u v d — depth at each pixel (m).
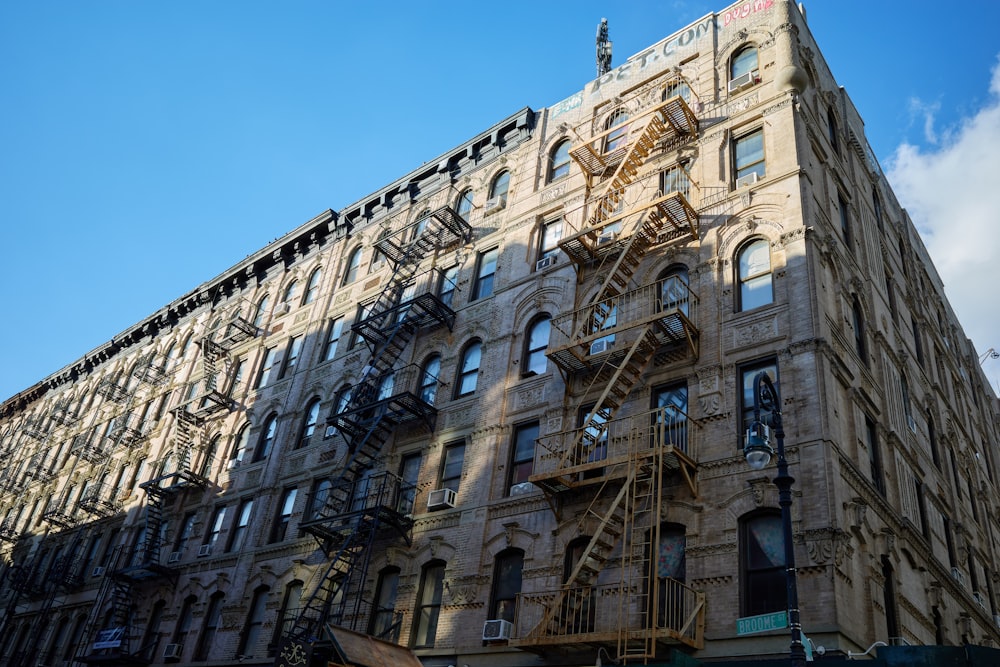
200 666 28.22
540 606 20.33
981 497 33.38
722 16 28.84
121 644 31.42
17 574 41.53
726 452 19.42
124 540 37.44
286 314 38.62
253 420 35.12
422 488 25.83
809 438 18.33
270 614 27.39
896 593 19.39
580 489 21.30
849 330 22.41
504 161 33.34
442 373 28.47
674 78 27.98
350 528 25.97
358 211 38.94
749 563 17.84
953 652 14.66
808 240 21.34
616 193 27.11
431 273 32.28
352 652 17.48
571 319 25.33
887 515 20.75
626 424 21.70
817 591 16.41
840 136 28.53
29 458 53.22
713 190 24.47
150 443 40.97
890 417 23.66
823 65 29.03
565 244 25.78
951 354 37.00
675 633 16.50
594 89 31.80
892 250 30.94
